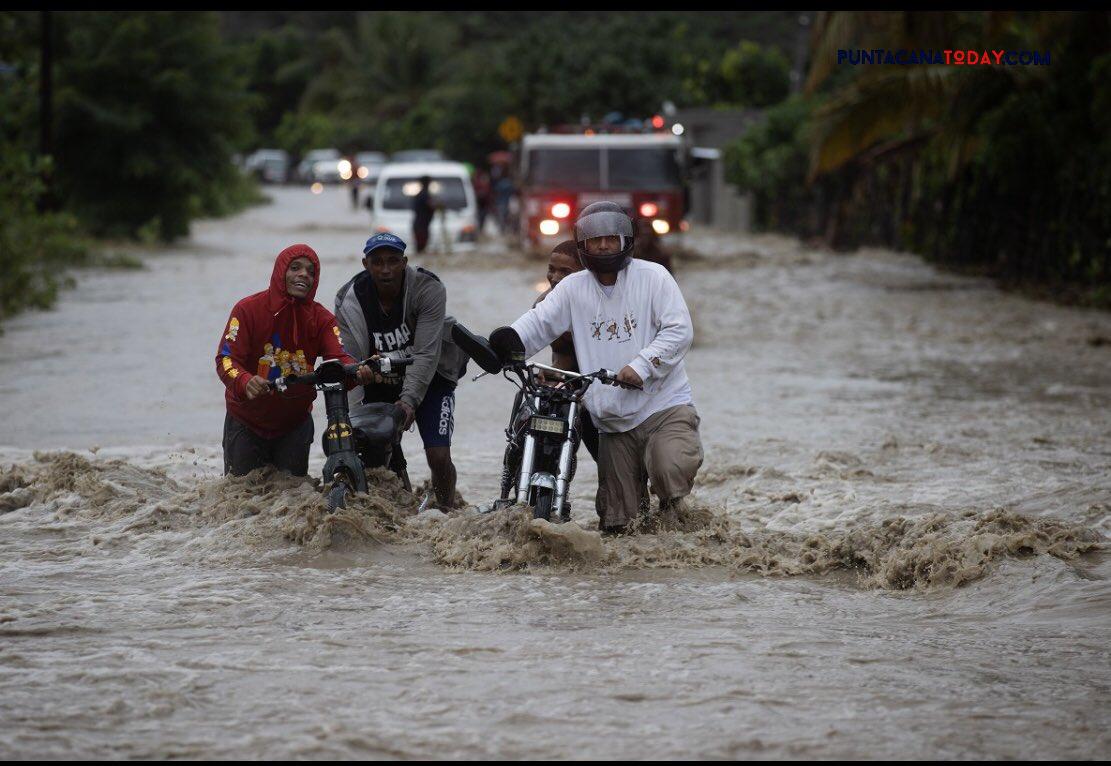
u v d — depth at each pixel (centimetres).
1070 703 1795
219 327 6975
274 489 2886
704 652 2030
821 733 1675
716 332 6975
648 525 2855
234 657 1981
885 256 12231
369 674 1903
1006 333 7031
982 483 3469
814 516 3142
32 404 4662
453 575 2539
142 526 2797
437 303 2927
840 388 5266
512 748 1623
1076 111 9069
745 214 16888
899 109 9400
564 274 2958
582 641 2094
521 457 2855
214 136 14225
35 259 8888
